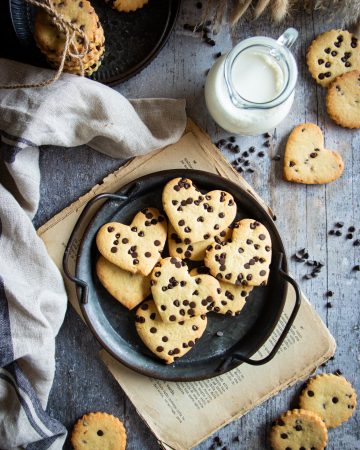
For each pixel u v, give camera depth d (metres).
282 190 0.70
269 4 0.67
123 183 0.68
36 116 0.62
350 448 0.71
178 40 0.70
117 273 0.66
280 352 0.69
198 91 0.70
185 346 0.66
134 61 0.67
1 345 0.63
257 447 0.70
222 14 0.66
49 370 0.65
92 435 0.69
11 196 0.64
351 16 0.68
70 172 0.69
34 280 0.65
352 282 0.71
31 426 0.65
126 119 0.65
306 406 0.70
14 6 0.66
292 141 0.69
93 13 0.61
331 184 0.70
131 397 0.68
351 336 0.71
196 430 0.69
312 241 0.70
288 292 0.69
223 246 0.66
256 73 0.65
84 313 0.64
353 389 0.70
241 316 0.68
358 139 0.70
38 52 0.66
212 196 0.66
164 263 0.66
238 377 0.69
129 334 0.67
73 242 0.68
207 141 0.69
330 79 0.70
